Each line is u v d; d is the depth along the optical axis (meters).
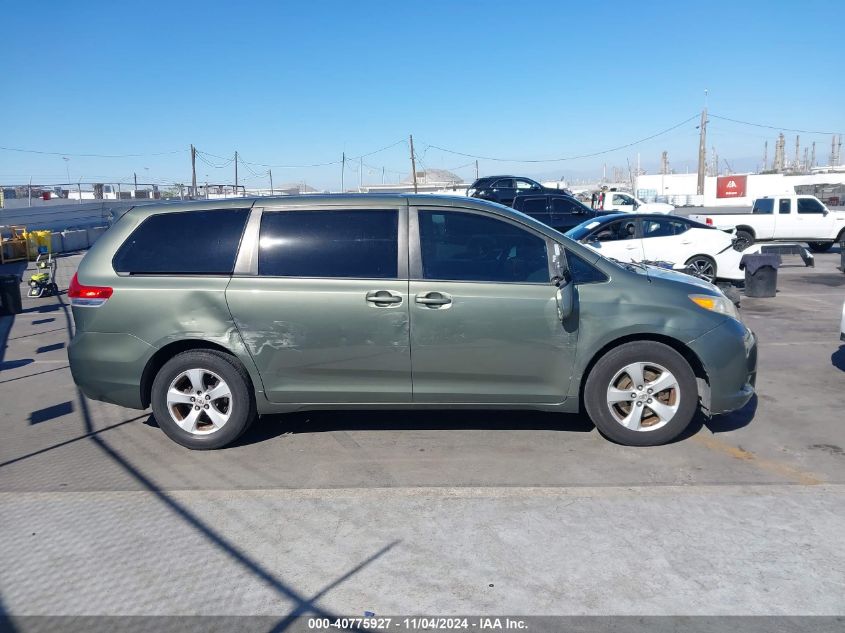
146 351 5.29
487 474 4.80
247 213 5.39
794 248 13.52
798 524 4.01
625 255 13.45
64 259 26.91
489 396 5.20
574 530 3.98
